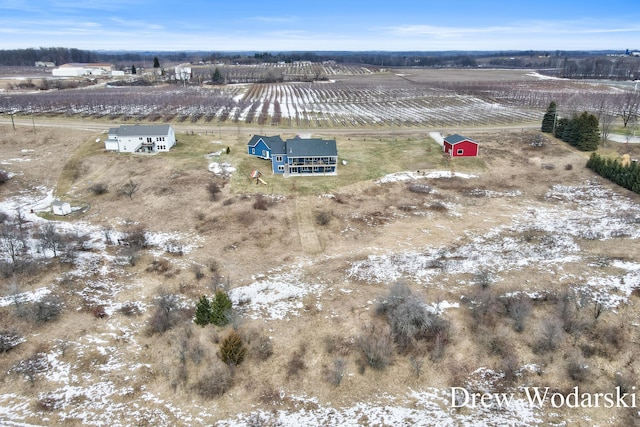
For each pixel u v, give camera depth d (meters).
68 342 36.62
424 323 36.53
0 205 65.00
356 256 50.19
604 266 44.50
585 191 67.19
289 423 29.78
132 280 45.94
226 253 51.00
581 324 36.09
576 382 31.95
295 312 40.28
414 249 51.59
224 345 34.00
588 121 80.38
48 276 45.47
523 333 36.28
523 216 60.06
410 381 32.81
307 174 72.19
